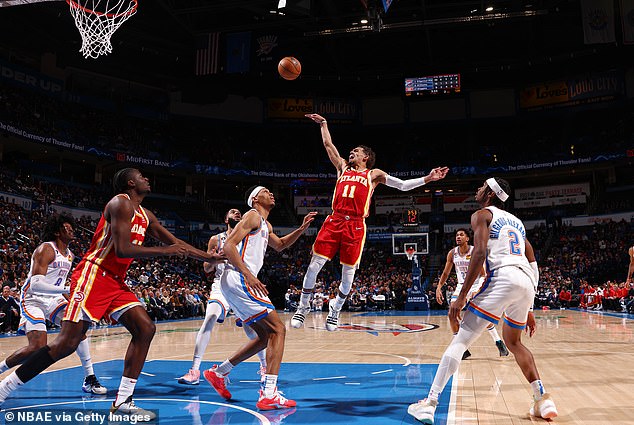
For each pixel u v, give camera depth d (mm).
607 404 4113
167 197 30922
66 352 3756
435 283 26516
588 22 20906
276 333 4273
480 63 30406
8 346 8984
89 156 26719
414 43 29047
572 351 7676
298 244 31078
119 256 3666
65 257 5062
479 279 7254
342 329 12828
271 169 32375
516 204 32188
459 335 3809
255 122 33219
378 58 30859
